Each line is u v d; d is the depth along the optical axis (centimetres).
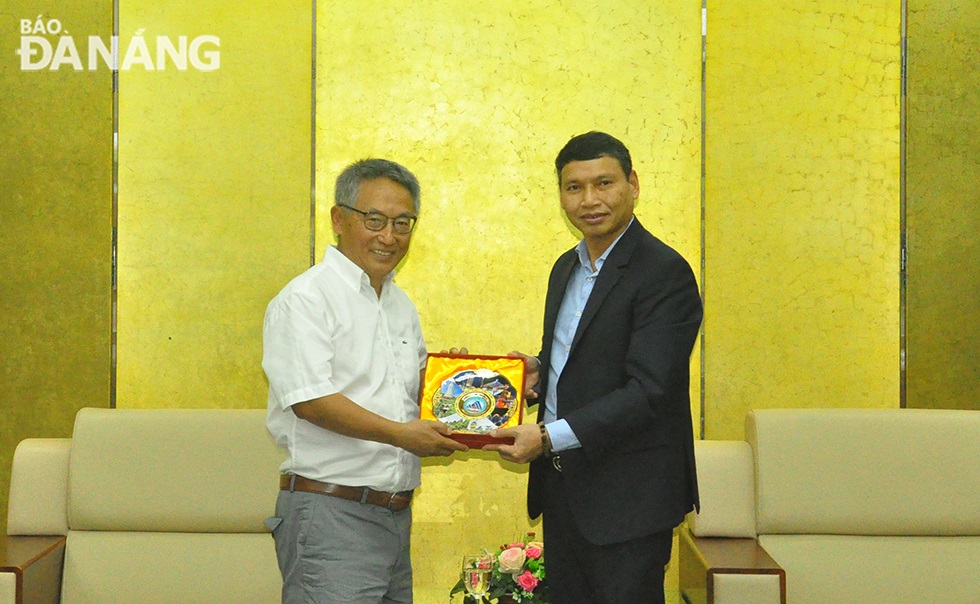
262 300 398
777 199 395
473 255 397
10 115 398
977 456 299
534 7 394
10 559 278
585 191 231
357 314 227
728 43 394
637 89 394
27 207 399
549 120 395
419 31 395
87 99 397
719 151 394
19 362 399
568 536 242
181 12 396
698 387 397
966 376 393
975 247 393
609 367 230
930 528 298
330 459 221
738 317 396
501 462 396
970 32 391
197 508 306
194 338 398
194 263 397
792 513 300
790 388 395
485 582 310
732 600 263
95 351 398
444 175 396
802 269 395
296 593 222
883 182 394
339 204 231
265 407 399
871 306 394
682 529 322
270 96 396
